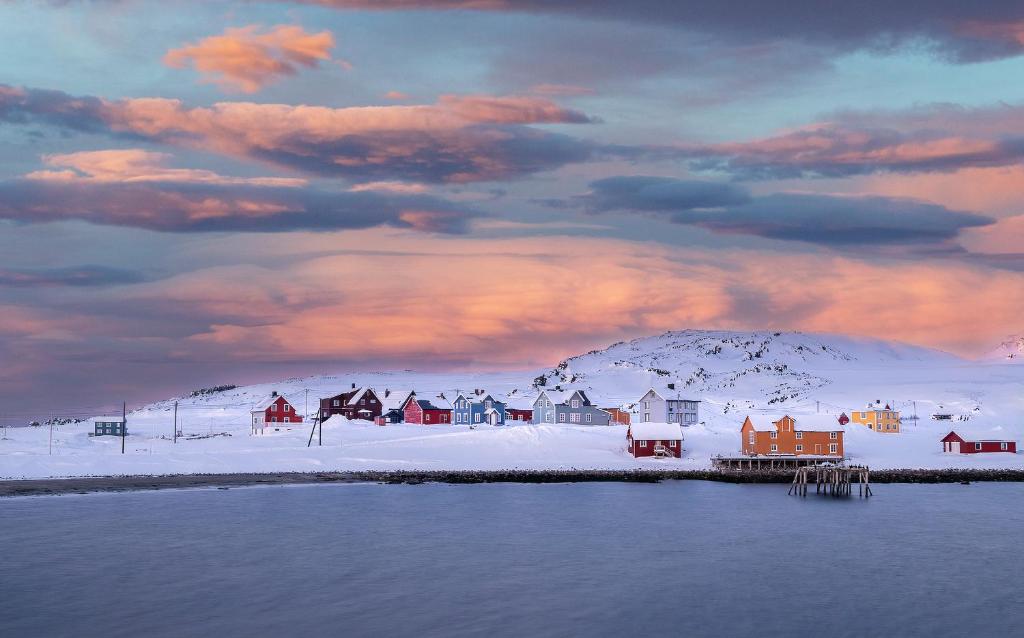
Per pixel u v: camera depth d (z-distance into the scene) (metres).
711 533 87.56
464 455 143.50
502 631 56.75
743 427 144.25
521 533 86.94
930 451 154.38
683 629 57.38
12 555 75.38
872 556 77.50
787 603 62.91
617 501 107.81
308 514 96.44
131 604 61.56
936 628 57.72
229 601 62.53
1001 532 88.88
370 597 63.81
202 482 119.62
